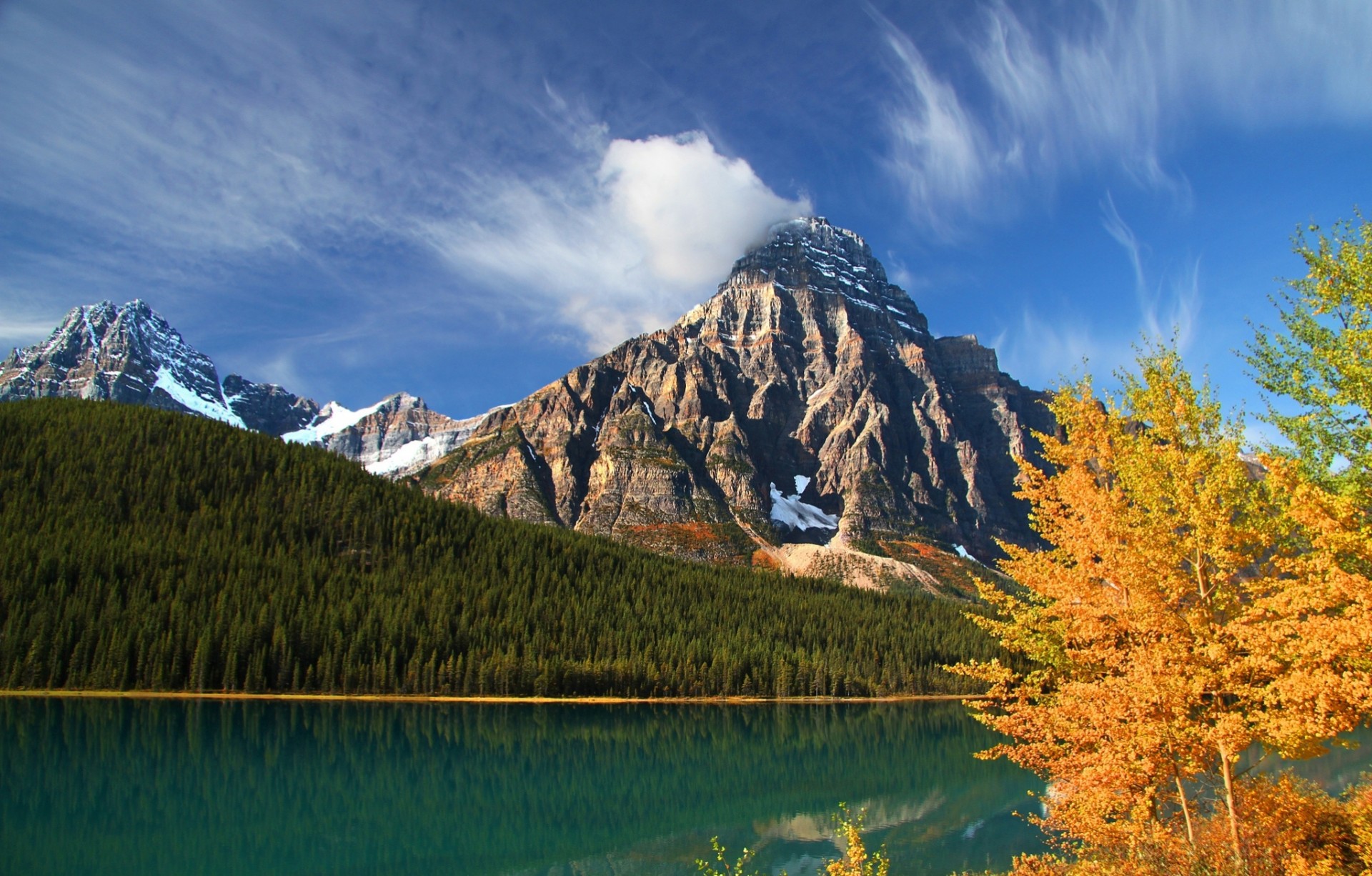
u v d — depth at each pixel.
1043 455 26.00
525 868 58.38
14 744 90.38
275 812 68.44
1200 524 21.05
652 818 73.75
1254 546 21.17
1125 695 20.39
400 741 107.25
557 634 184.62
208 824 64.00
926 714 163.62
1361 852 22.12
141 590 153.12
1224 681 19.58
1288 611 18.78
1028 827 68.69
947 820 72.12
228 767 84.94
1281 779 25.36
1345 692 17.39
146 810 66.94
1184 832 25.25
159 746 93.44
